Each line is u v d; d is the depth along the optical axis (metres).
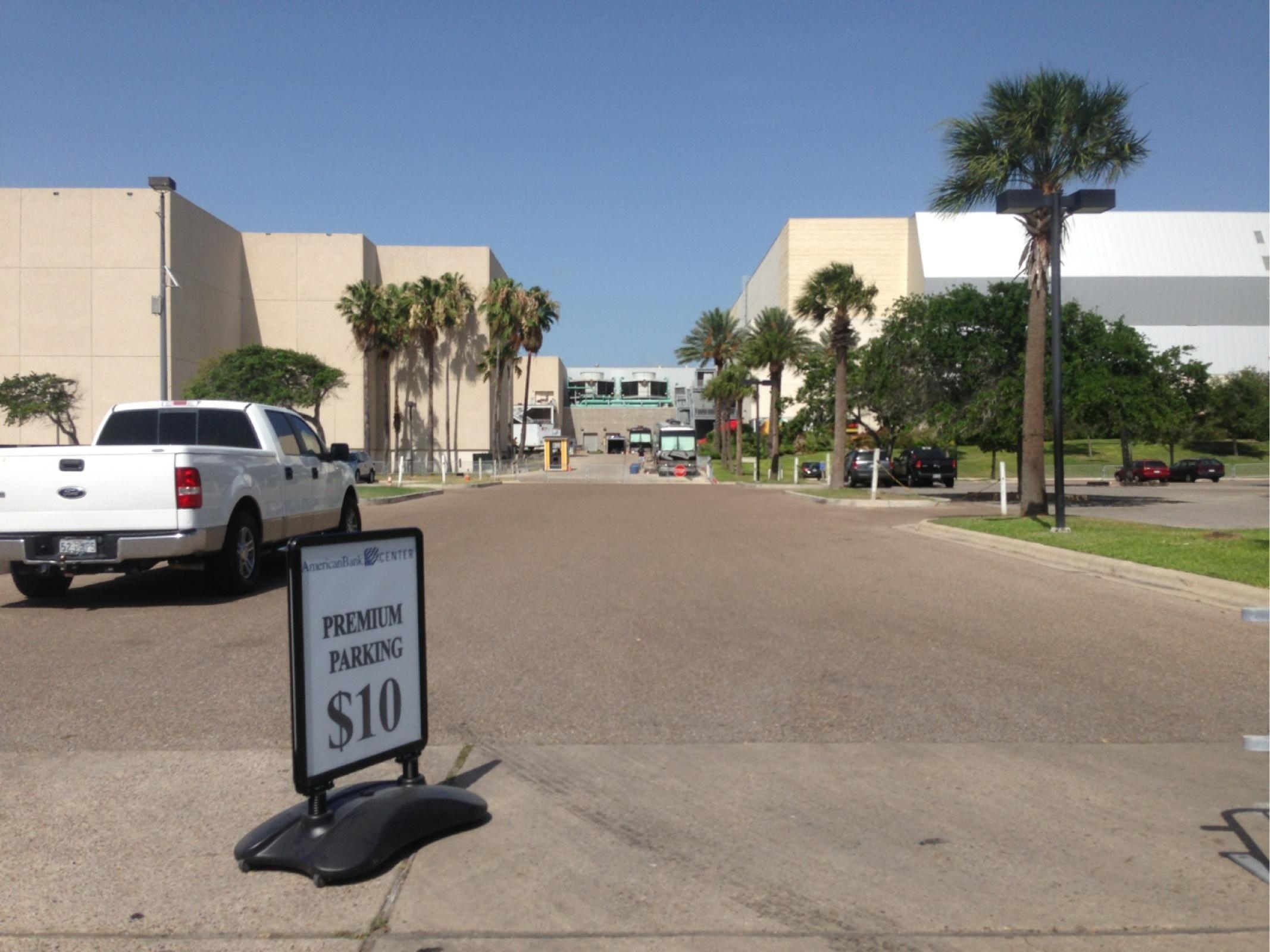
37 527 10.62
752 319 127.19
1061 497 18.27
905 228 96.62
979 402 29.84
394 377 71.81
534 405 132.88
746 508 29.12
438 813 4.79
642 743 6.24
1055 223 18.20
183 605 11.27
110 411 12.91
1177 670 8.14
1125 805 5.21
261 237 65.56
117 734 6.41
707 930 3.94
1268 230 98.00
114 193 54.50
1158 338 94.69
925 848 4.67
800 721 6.71
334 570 4.58
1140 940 3.86
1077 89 19.41
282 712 6.89
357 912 4.10
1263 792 5.39
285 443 13.66
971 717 6.80
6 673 8.02
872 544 18.16
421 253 72.06
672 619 10.38
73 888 4.31
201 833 4.88
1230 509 28.33
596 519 24.19
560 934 3.91
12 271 54.22
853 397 45.25
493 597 11.74
